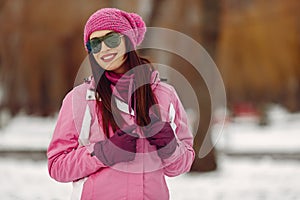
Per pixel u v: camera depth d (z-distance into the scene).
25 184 18.69
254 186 18.88
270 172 22.98
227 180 20.59
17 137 41.25
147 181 4.88
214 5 23.77
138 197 4.83
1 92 50.53
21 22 41.78
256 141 39.38
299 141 39.34
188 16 28.38
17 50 46.84
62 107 5.07
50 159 5.00
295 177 21.22
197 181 20.33
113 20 4.93
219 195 16.81
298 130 47.53
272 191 17.56
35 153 31.69
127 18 5.08
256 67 51.81
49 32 42.78
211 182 20.03
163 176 5.07
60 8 42.28
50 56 47.38
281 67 51.50
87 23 5.02
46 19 42.25
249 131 46.53
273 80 52.81
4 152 32.03
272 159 28.59
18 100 50.88
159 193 4.94
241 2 45.41
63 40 46.22
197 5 25.17
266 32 49.31
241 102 55.59
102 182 4.84
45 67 48.28
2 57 47.38
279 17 45.66
